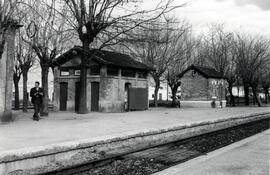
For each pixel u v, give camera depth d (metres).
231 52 49.81
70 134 12.32
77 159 9.28
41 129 13.97
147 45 38.44
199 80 42.16
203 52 51.69
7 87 18.09
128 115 23.73
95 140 10.25
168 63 42.75
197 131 16.89
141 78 32.88
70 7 22.86
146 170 8.62
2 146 9.47
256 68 46.28
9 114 18.16
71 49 28.38
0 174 7.65
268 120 26.62
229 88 50.62
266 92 64.75
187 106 42.91
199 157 10.10
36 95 18.47
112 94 28.28
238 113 27.06
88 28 23.45
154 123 17.11
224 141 14.04
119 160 9.75
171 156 10.48
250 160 9.47
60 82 29.97
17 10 17.64
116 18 22.22
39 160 8.54
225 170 8.22
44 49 21.66
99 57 26.42
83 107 24.94
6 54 18.05
